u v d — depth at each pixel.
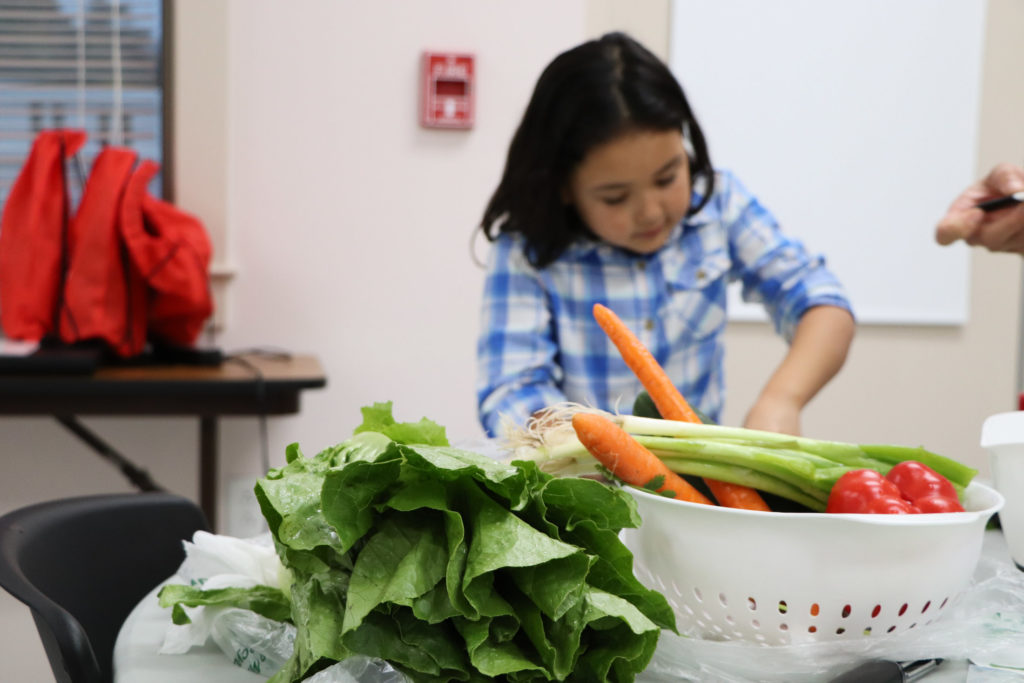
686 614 0.68
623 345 0.81
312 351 2.22
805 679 0.62
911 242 2.38
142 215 1.92
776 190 2.34
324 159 2.19
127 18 2.16
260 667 0.66
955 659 0.64
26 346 1.88
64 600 0.87
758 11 2.28
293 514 0.60
